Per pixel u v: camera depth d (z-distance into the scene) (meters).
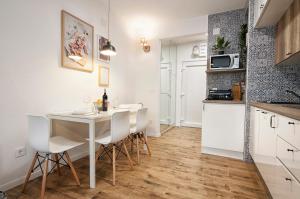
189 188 1.81
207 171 2.21
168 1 2.91
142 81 4.07
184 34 3.59
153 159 2.60
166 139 3.75
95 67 2.89
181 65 5.22
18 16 1.81
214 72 3.21
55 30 2.20
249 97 2.47
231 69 2.83
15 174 1.82
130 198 1.63
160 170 2.22
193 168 2.29
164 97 4.98
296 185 1.00
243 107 2.55
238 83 2.96
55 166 2.14
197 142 3.53
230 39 3.16
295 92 2.27
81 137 2.67
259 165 1.92
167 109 5.07
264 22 2.23
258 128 1.98
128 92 3.86
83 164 2.41
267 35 2.36
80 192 1.72
